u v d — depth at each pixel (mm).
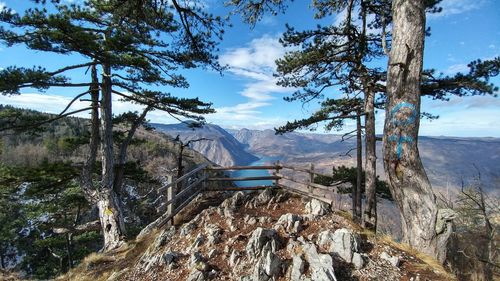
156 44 11500
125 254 7777
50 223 21547
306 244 5086
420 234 5617
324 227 6023
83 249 23953
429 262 5008
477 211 12789
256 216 6961
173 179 7965
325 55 10117
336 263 4703
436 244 5523
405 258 5078
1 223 23375
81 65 10445
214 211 7477
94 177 16750
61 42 8867
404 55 5781
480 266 7074
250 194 8570
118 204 12164
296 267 4516
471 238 9758
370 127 10188
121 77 11469
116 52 9859
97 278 6637
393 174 5977
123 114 13820
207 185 9508
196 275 4762
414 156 5812
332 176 15656
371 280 4367
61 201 19188
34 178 12336
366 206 10078
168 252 5688
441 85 8156
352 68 10984
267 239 5375
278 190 8906
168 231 6961
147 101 13188
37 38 8648
